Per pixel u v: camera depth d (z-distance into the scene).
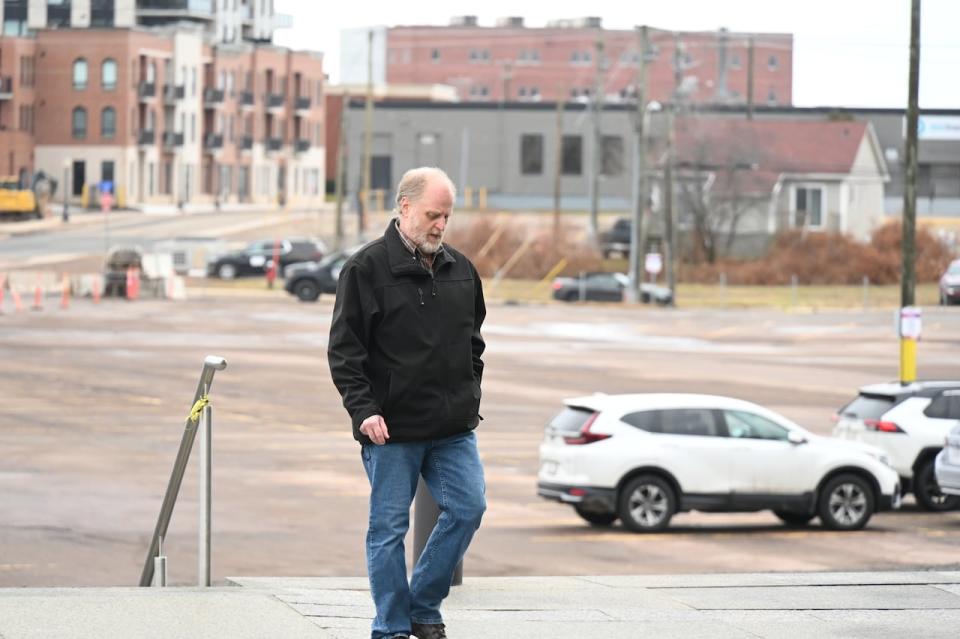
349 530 46.16
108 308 144.38
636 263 168.00
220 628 17.59
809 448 51.06
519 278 191.75
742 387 91.31
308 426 71.31
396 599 16.45
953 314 156.75
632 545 47.00
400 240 16.33
